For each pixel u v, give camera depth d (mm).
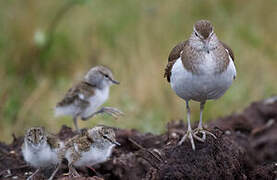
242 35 17422
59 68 17078
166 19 17906
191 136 9750
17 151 10930
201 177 9383
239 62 16484
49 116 14352
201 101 9969
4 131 14164
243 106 15172
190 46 9336
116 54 16828
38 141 9438
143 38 17094
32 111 14688
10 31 17422
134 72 16125
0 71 16438
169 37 17312
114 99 14969
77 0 17031
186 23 17984
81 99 12109
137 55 16547
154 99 15406
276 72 16484
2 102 15109
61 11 17141
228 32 17516
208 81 9258
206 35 9195
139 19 17812
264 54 16984
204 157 9562
